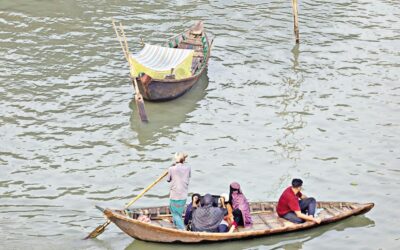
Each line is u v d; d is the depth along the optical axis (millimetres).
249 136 43906
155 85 46500
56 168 39656
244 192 37656
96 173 39344
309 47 57281
